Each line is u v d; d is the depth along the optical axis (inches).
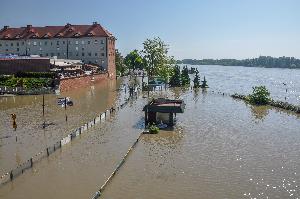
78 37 5664.4
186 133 1983.3
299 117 2588.6
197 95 4023.1
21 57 4448.8
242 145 1747.0
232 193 1161.4
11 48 5861.2
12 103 2972.4
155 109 2094.0
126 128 2069.4
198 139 1855.3
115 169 1358.3
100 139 1806.1
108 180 1233.4
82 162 1437.0
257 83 6998.0
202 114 2640.3
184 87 5118.1
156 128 1977.1
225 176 1311.5
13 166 1362.0
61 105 2888.8
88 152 1574.8
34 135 1857.8
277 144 1776.6
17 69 4215.1
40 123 2165.4
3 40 5846.5
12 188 1175.6
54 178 1263.5
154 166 1407.5
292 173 1352.1
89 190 1165.1
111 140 1787.6
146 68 5300.2
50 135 1861.5
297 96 4549.7
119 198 1109.7
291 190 1194.0
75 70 4510.3
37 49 5792.3
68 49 5728.3
